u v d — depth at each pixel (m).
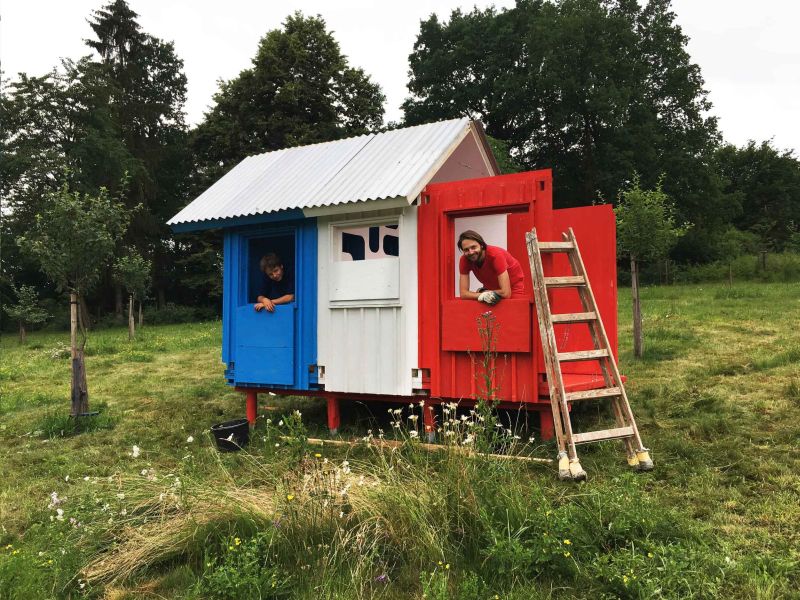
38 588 3.46
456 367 5.73
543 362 5.35
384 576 3.29
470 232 5.62
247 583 3.25
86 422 7.38
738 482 4.34
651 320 12.93
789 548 3.36
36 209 30.00
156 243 38.00
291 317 6.56
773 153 47.88
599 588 3.08
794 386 6.48
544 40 34.19
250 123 29.91
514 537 3.40
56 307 34.19
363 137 7.55
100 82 33.41
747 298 16.02
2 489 5.28
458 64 38.41
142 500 4.34
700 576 3.06
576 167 35.56
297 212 6.33
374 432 6.37
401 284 6.01
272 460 4.87
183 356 13.87
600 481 4.50
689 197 33.66
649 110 34.22
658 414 6.26
